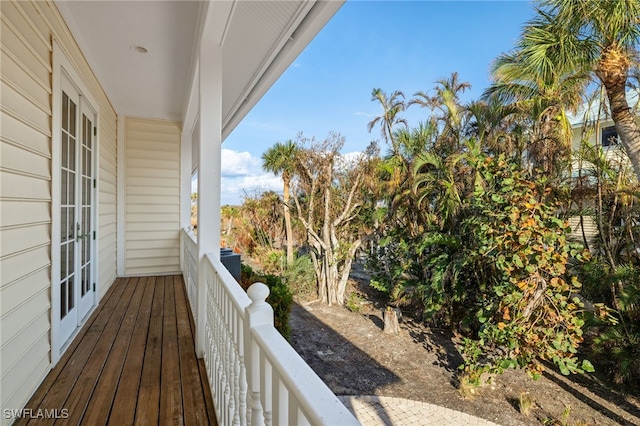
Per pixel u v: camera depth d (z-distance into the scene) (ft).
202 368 7.44
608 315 13.10
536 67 14.99
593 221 15.51
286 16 7.38
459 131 20.76
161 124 17.69
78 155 9.80
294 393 2.07
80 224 9.96
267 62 9.82
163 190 17.72
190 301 11.96
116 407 5.89
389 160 23.89
